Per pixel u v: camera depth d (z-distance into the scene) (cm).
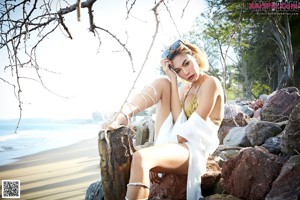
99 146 223
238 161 240
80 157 942
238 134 412
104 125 226
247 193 227
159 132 266
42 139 1908
